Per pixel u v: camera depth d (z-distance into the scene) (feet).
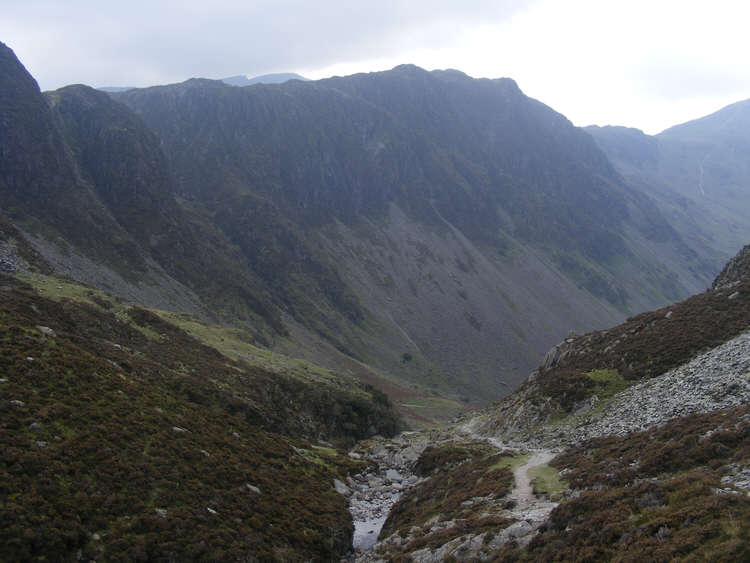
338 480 189.57
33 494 92.17
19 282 291.17
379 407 442.09
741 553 52.70
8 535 82.58
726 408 124.77
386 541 130.31
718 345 177.88
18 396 115.75
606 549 68.59
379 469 222.69
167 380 230.27
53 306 227.61
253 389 302.86
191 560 99.50
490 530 97.40
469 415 366.22
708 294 224.74
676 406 142.72
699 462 91.04
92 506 98.63
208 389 251.39
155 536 99.91
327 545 130.11
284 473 164.14
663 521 66.33
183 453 133.08
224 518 117.29
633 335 219.00
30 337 144.56
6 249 425.69
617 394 185.37
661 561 58.13
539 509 104.22
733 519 59.41
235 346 407.03
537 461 152.15
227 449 154.71
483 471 157.79
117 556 91.66
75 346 160.04
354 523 156.15
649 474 95.20
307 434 306.55
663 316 220.64
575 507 85.25
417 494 166.61
